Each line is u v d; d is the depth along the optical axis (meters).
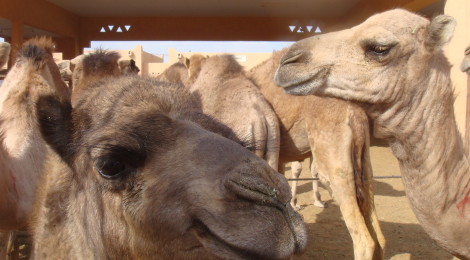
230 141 0.67
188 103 0.80
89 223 0.75
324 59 1.30
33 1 5.17
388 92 1.24
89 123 0.76
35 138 1.41
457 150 1.22
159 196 0.64
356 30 1.30
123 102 0.74
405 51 1.22
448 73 1.25
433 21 1.18
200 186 0.61
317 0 5.47
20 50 1.57
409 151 1.26
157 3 5.73
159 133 0.68
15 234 1.58
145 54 7.16
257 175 0.59
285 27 6.30
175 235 0.63
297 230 0.57
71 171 0.80
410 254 2.09
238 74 1.88
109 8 5.95
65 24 5.96
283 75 1.36
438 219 1.22
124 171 0.67
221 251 0.58
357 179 1.71
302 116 1.81
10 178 1.33
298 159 1.98
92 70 1.71
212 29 6.34
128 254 0.70
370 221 1.76
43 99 0.78
